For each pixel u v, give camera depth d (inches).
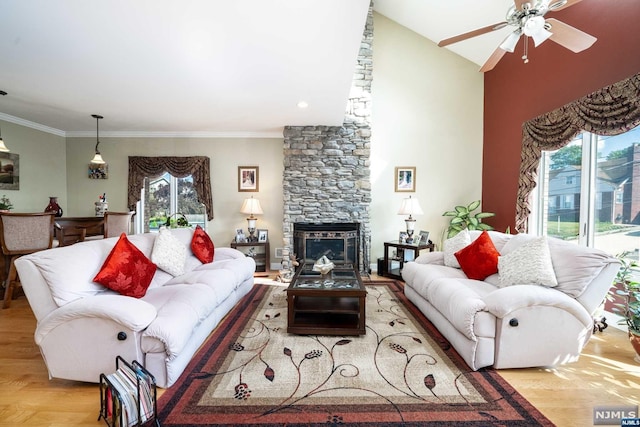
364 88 188.5
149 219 208.8
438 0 162.9
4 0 70.6
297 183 189.5
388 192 202.4
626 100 92.0
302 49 94.3
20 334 100.4
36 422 60.6
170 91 130.0
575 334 77.7
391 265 189.5
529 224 150.4
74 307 68.9
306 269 128.5
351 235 182.1
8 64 104.6
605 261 79.8
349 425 59.6
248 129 197.3
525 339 77.4
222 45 91.9
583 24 113.3
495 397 68.1
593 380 75.0
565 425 59.6
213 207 207.2
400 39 200.1
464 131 199.9
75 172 207.5
